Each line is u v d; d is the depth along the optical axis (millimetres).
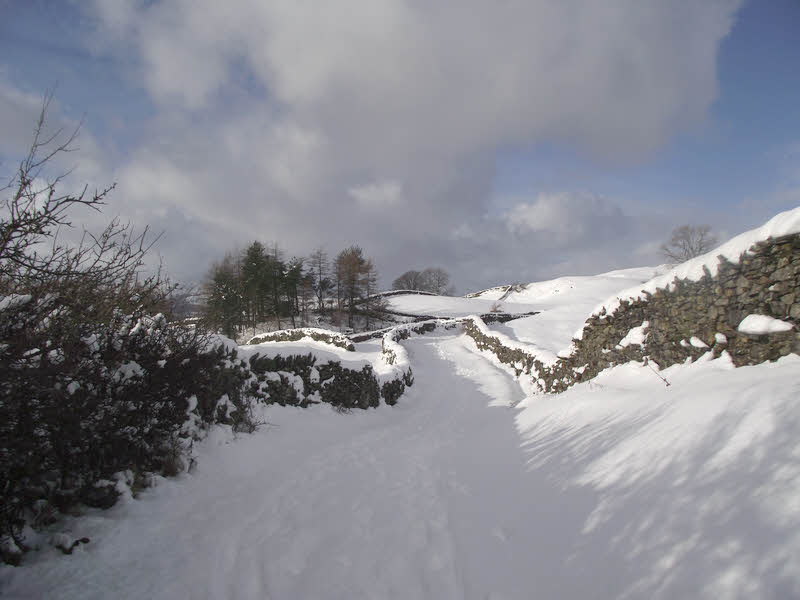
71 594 2527
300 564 3076
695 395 4230
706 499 2525
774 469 2438
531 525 3324
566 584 2434
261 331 38000
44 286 2986
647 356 6918
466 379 15078
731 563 1992
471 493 4508
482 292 66438
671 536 2387
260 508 4070
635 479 3242
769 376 4031
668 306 6570
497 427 7938
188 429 4902
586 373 8680
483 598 2535
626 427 4453
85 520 3287
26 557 2811
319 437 6961
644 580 2188
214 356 5273
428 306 51469
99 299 3416
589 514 3092
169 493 3996
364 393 9875
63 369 3045
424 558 3139
